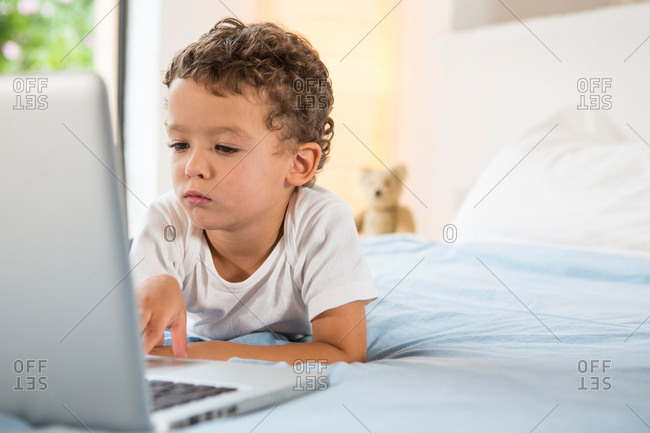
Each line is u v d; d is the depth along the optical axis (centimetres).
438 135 265
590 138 219
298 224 85
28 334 40
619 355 72
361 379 56
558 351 75
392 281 122
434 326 91
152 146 265
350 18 263
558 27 232
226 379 50
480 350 75
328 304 80
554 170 191
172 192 91
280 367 57
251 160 79
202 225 80
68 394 39
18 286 40
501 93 247
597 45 224
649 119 212
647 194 169
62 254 39
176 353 69
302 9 264
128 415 38
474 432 42
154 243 85
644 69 213
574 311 99
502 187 199
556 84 233
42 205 39
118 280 38
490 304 106
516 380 57
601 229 167
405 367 62
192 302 91
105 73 270
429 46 268
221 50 78
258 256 87
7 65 398
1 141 39
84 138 38
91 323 39
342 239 84
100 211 38
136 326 38
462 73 257
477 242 166
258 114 79
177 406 42
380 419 44
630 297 112
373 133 269
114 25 264
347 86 264
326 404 48
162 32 263
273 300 89
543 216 179
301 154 86
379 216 238
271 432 40
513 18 254
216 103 77
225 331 93
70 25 401
